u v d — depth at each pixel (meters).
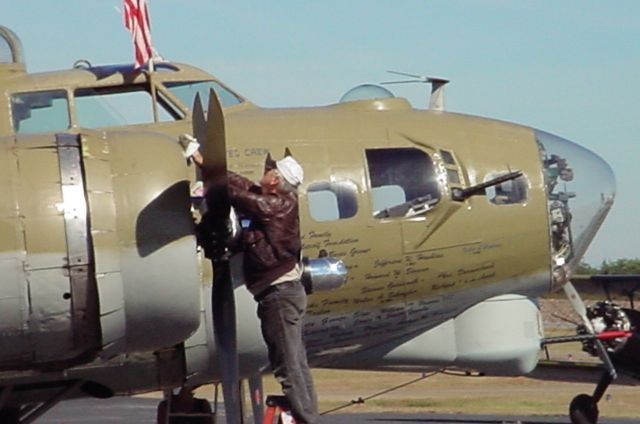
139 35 26.86
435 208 26.28
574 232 27.56
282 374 18.97
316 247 25.52
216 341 20.00
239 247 19.36
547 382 48.19
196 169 22.52
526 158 27.30
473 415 37.59
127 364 24.05
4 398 23.75
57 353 19.83
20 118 25.67
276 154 25.80
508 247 26.83
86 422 38.25
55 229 19.31
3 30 27.31
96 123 26.09
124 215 19.50
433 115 27.66
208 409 29.05
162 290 19.55
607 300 32.94
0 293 19.19
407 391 45.78
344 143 26.30
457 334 27.23
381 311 26.27
